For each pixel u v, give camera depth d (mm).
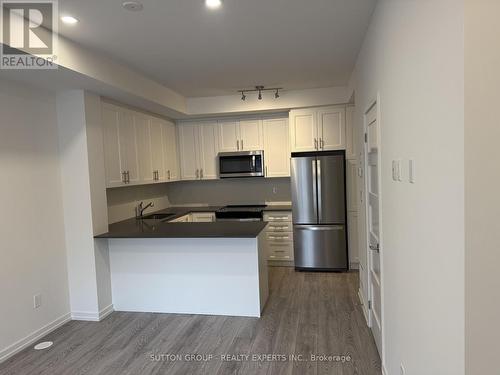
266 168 5602
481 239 1087
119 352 2971
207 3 2311
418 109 1516
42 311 3293
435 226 1347
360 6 2449
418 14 1489
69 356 2924
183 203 6273
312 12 2518
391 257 2188
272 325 3412
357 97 3709
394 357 2191
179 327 3430
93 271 3580
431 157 1368
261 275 3768
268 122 5551
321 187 5047
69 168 3529
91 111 3562
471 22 1058
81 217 3549
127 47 3061
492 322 1101
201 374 2615
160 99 4414
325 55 3518
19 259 3064
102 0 2199
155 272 3812
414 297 1681
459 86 1097
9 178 2986
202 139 5777
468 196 1085
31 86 3221
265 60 3604
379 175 2457
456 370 1188
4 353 2893
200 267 3727
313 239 5121
